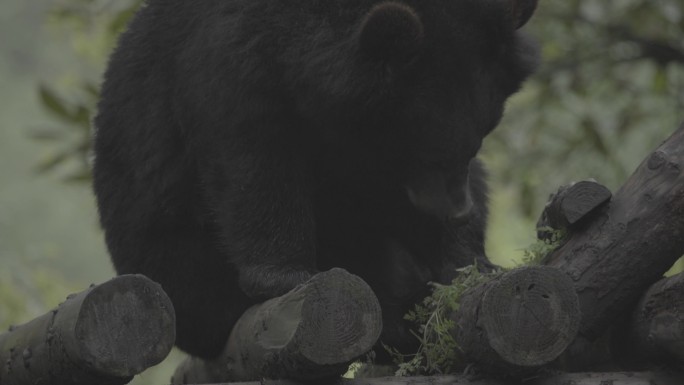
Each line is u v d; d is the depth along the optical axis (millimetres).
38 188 47562
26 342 7383
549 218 8469
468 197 9125
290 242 9203
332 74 8812
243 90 8977
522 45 9586
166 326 6809
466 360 7598
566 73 18984
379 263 10219
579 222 8195
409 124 8945
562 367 8172
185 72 9438
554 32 18891
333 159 9500
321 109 9000
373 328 6961
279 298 7492
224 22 9094
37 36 60844
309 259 9328
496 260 21547
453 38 8945
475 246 10234
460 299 7664
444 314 7797
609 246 8031
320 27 8914
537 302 7176
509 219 21984
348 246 10250
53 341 6891
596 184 8148
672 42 18609
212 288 9836
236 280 9773
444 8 9023
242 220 9164
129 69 10234
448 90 8898
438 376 7508
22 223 44438
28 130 17234
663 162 8008
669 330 7758
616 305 8078
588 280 8047
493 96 9242
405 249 10234
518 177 19359
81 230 45469
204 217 9812
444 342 7773
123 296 6715
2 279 19906
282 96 9070
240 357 8023
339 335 6895
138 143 10086
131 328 6719
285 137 9195
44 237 44031
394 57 8656
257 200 9141
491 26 9086
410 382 7426
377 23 8477
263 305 7914
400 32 8500
